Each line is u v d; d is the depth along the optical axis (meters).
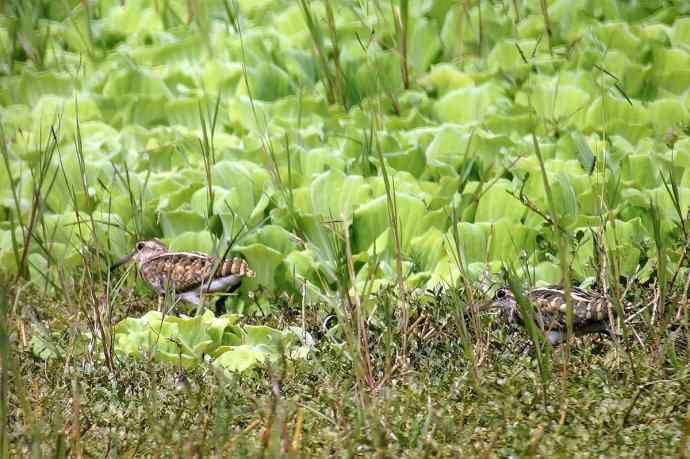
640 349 9.39
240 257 11.95
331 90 15.51
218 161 13.81
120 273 12.46
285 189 12.73
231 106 14.78
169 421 8.09
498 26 16.23
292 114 14.80
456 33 16.25
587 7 16.78
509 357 9.38
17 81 16.20
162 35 17.06
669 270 11.04
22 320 10.33
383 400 8.38
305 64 15.81
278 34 16.27
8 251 12.10
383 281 10.94
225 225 12.42
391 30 16.25
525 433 7.76
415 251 11.88
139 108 15.25
